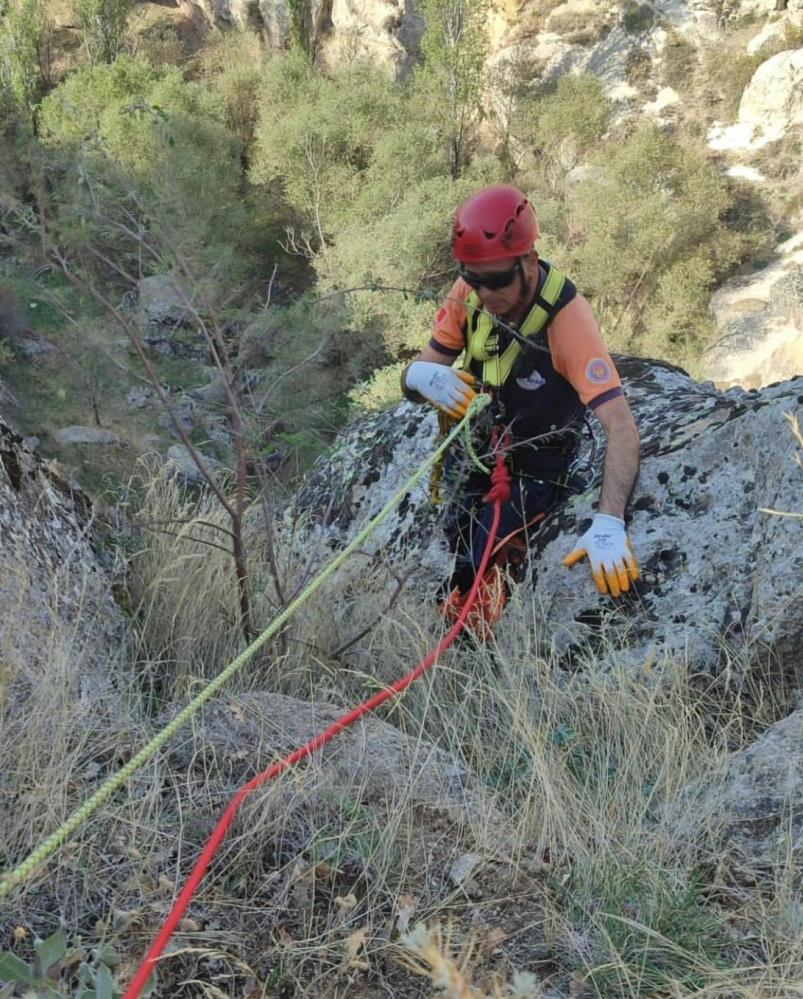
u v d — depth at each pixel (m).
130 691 2.87
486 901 2.22
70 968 1.95
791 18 36.72
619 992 1.99
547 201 33.91
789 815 2.38
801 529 3.07
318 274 30.78
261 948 2.09
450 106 37.12
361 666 3.46
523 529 3.60
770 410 3.35
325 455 4.94
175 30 49.03
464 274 3.20
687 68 37.38
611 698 2.92
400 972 2.05
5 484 3.28
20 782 2.31
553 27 39.44
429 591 3.97
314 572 3.91
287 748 2.62
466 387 3.44
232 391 3.15
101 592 3.35
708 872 2.32
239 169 35.88
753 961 2.05
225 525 4.11
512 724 2.86
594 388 3.28
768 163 34.50
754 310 30.41
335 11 44.19
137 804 2.35
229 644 3.35
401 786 2.49
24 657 2.68
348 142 34.78
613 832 2.39
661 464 3.55
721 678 3.14
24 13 38.16
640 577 3.37
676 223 31.50
